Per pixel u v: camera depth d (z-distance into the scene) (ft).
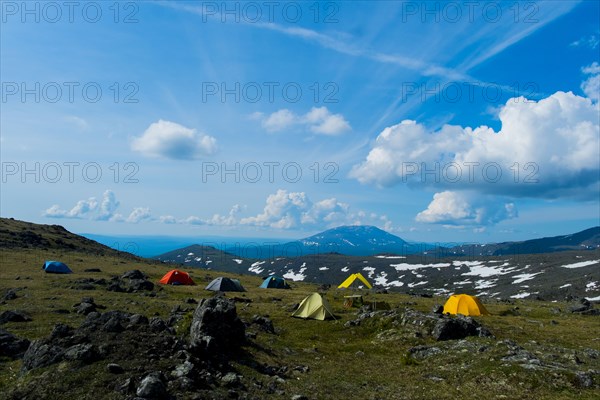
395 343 85.30
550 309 150.61
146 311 107.04
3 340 58.44
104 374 45.16
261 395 49.93
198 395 44.45
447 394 53.72
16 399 40.57
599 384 53.78
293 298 161.79
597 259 518.78
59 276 179.93
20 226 405.39
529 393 52.29
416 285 581.94
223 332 66.18
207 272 314.35
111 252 407.44
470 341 78.33
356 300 150.51
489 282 518.37
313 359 72.23
